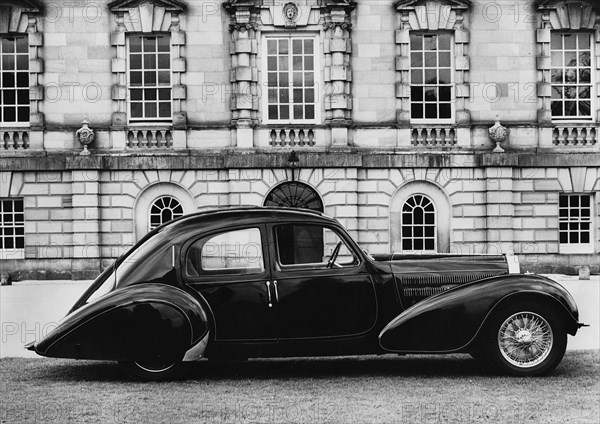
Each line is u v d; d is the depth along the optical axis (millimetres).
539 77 31688
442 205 31391
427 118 31797
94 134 31328
